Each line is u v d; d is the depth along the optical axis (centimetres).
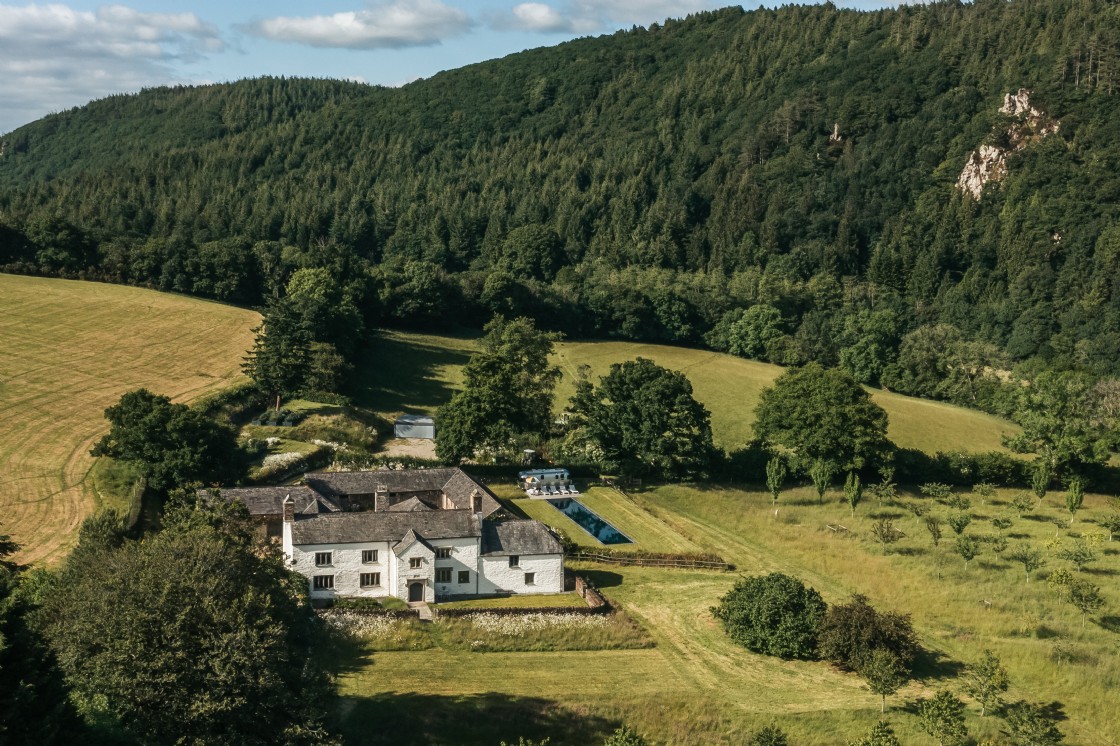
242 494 9719
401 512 9106
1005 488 13462
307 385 14588
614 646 8025
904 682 7619
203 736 5019
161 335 16675
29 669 4556
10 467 10550
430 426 14425
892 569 9938
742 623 8231
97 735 4669
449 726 6531
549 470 12400
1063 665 7912
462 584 9019
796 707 7162
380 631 7806
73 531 9006
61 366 14488
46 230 19788
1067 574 9206
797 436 12862
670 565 10075
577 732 6700
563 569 9331
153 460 10050
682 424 12725
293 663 6031
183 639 5028
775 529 11250
